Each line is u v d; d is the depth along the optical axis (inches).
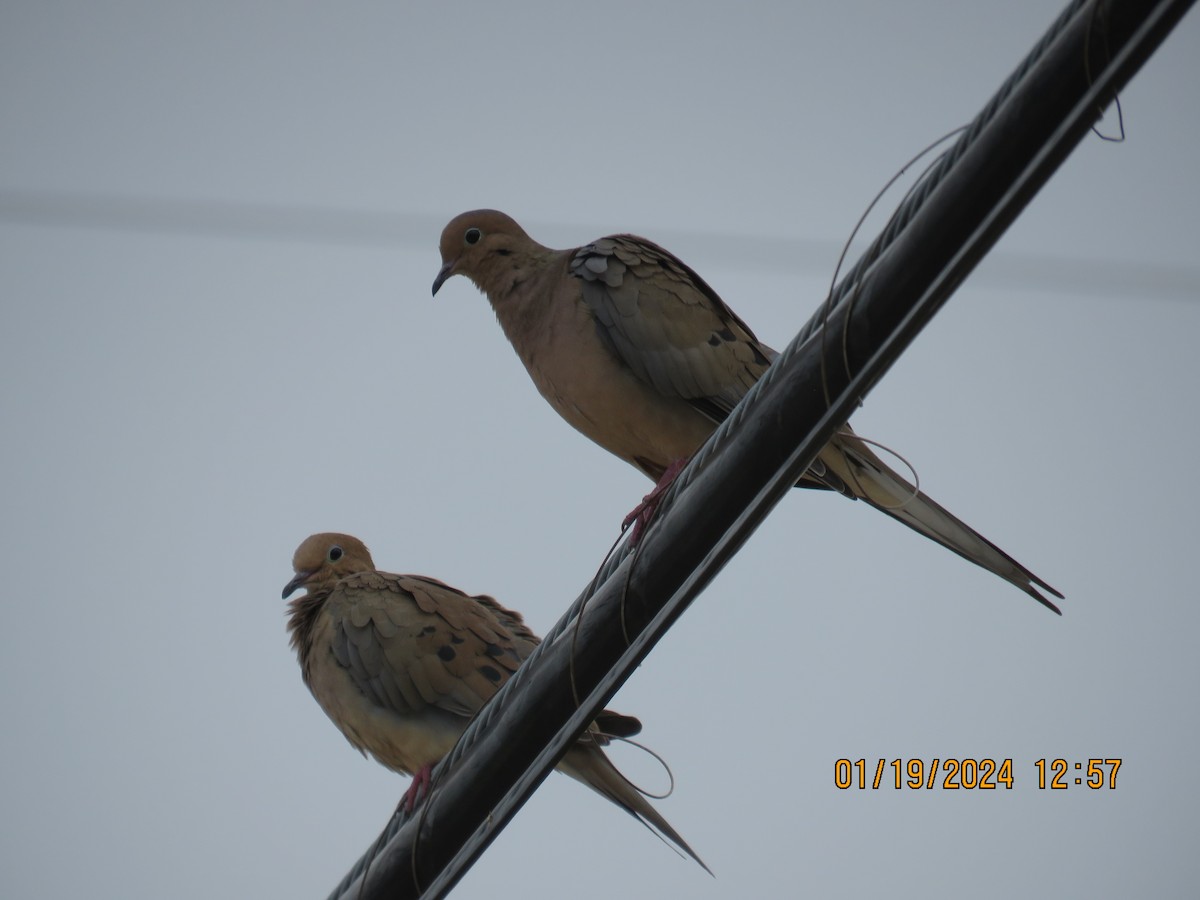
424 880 400.5
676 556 353.7
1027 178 303.7
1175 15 285.1
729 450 346.0
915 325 321.1
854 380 329.4
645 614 360.2
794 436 338.3
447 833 393.7
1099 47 294.0
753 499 345.1
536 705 375.9
